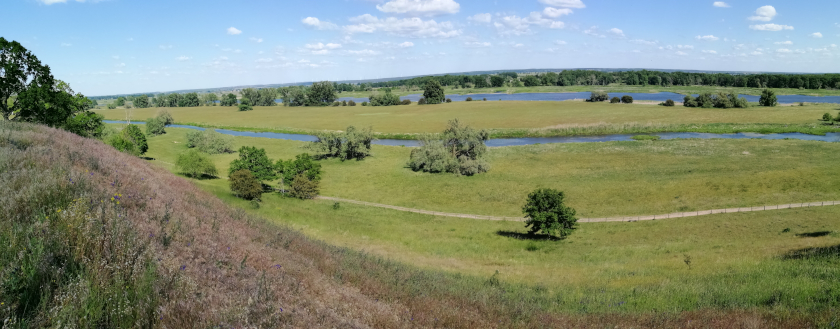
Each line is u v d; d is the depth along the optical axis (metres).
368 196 52.38
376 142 94.62
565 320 11.48
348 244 28.75
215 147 79.75
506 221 41.62
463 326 10.23
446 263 25.23
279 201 46.72
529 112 132.00
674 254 26.94
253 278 9.63
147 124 100.94
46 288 6.40
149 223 10.83
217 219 15.52
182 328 6.78
